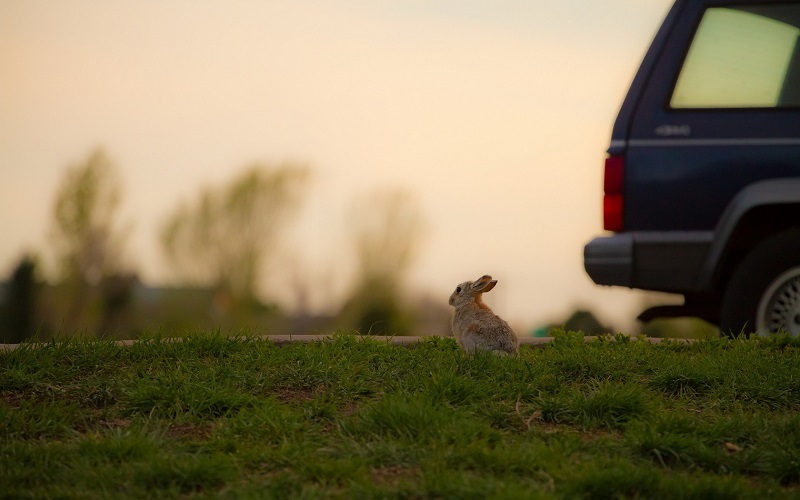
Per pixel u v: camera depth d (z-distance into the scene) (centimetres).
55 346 1958
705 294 2352
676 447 1405
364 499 1193
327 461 1327
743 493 1228
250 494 1198
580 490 1231
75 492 1231
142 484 1261
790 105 2159
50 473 1302
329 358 1941
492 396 1650
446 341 2188
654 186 2172
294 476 1282
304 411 1570
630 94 2209
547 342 2295
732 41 2195
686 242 2155
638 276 2178
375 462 1340
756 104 2167
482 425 1461
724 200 2148
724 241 2138
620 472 1247
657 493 1228
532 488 1228
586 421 1551
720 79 2186
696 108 2177
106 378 1781
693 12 2216
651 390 1783
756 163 2139
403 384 1723
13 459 1343
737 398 1733
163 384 1688
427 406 1497
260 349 2009
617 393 1603
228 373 1772
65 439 1480
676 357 2022
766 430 1507
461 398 1638
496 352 1953
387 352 2011
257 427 1484
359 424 1477
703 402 1720
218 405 1603
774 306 2186
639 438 1416
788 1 2186
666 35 2217
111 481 1262
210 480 1271
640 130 2189
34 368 1831
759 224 2230
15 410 1575
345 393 1698
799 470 1341
